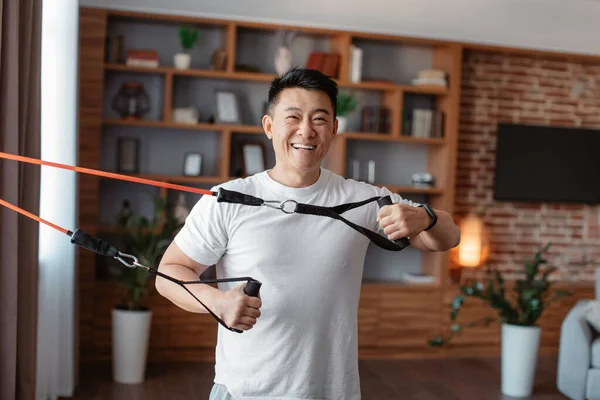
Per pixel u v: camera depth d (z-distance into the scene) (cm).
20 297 333
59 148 424
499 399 477
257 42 594
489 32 605
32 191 336
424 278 608
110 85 571
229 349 173
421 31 595
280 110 168
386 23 586
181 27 577
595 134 657
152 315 543
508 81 649
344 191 178
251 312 152
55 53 417
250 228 169
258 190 173
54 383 428
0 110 303
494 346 609
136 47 574
